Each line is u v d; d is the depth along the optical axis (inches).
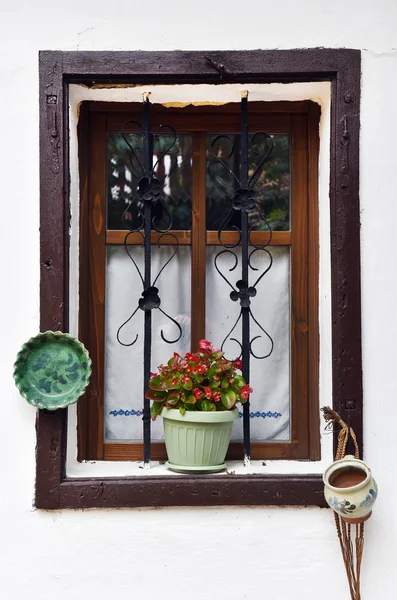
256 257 103.4
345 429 91.0
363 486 85.0
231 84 97.0
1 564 92.1
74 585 92.0
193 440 92.0
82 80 95.8
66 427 93.8
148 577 92.2
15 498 92.6
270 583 92.6
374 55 96.0
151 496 91.7
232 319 103.2
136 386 102.3
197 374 92.5
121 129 103.0
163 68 95.2
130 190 103.4
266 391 102.5
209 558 92.5
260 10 96.1
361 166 95.2
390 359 94.1
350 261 94.2
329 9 96.2
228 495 91.9
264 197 103.3
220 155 104.0
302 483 92.3
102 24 95.8
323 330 98.8
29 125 95.2
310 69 95.3
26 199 94.8
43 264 93.8
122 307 102.8
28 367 93.0
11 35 95.6
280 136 103.8
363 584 92.7
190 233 103.1
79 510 92.5
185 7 96.0
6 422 93.2
